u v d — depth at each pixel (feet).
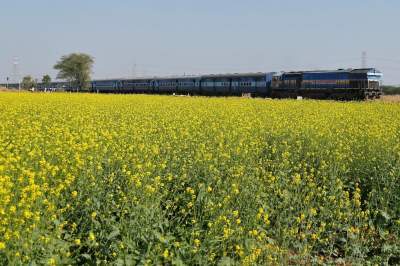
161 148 39.37
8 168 27.89
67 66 368.07
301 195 31.17
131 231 22.71
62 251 20.68
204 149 39.19
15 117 60.95
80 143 39.37
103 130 48.16
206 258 22.22
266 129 55.52
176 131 50.60
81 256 22.07
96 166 30.32
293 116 75.10
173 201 29.25
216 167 34.14
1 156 32.91
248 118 66.90
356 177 37.86
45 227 22.13
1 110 71.00
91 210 24.67
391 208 32.58
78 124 55.26
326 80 166.40
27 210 20.86
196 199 28.40
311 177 35.96
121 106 89.76
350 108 98.07
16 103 89.97
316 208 29.76
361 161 39.45
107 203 25.30
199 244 23.06
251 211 27.04
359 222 29.45
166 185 30.35
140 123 57.77
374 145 43.37
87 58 373.81
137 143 40.81
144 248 22.22
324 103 116.78
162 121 59.77
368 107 102.22
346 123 65.46
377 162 38.96
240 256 22.67
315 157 42.22
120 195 26.99
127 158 33.53
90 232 21.43
